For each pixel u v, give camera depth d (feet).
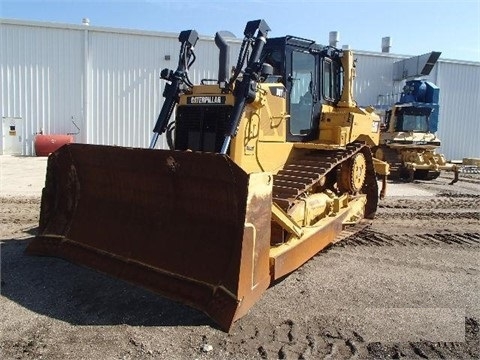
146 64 63.62
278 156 18.61
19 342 11.26
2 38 59.47
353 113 21.89
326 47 21.65
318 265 18.52
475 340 12.25
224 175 12.46
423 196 39.37
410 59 71.20
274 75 18.86
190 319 12.84
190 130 17.65
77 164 16.60
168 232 14.40
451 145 80.43
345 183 22.18
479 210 32.81
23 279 15.31
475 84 80.28
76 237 16.65
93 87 62.44
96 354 10.82
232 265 12.36
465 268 18.83
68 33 60.95
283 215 15.15
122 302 13.79
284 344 11.70
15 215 25.44
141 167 14.34
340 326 12.85
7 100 60.59
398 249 21.49
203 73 65.21
